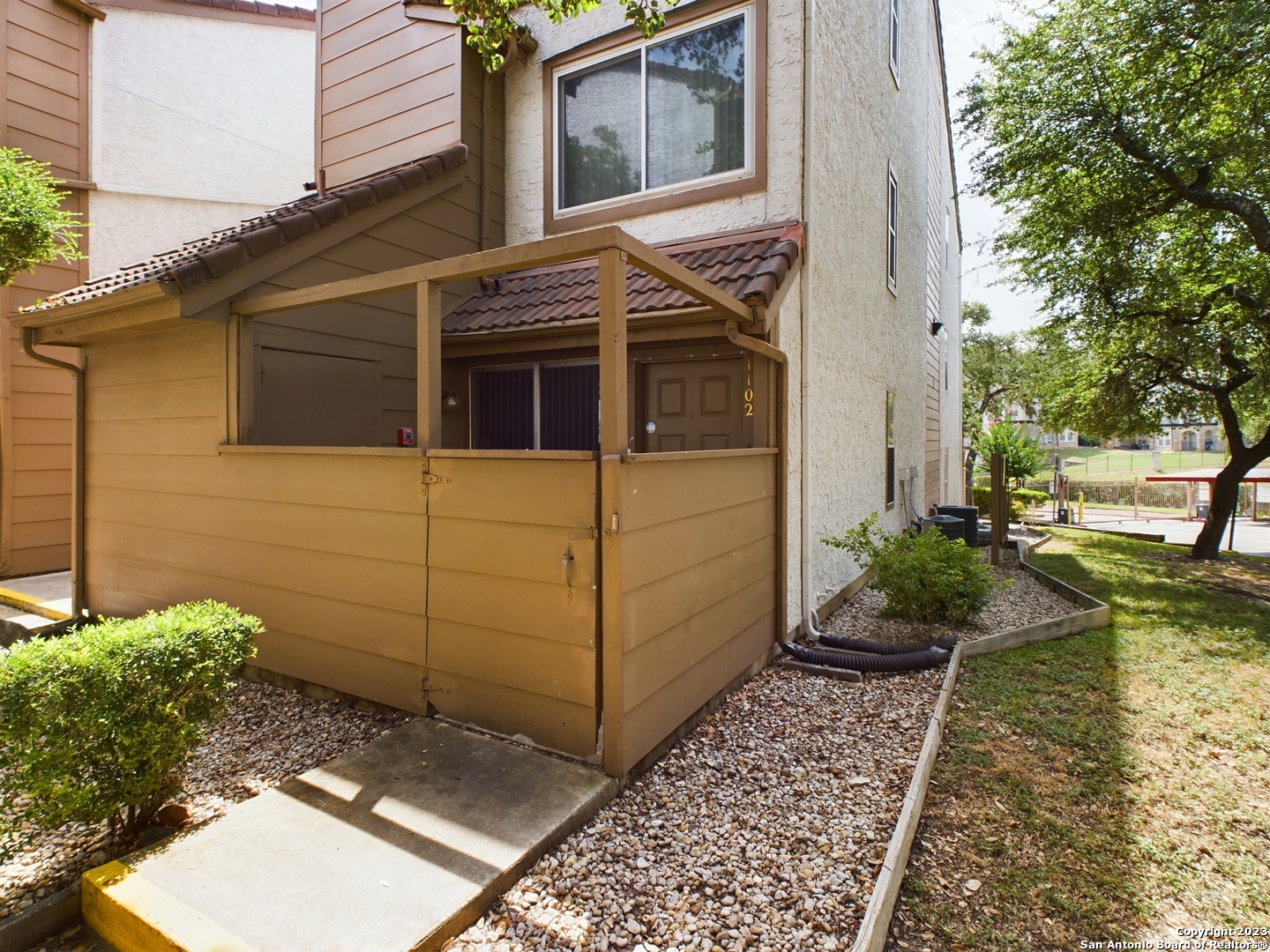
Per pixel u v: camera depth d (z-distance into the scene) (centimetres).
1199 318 1074
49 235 509
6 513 682
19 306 694
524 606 317
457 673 343
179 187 838
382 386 556
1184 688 422
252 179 909
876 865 245
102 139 770
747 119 547
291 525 409
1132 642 525
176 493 477
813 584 567
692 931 212
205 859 239
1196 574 864
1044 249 1100
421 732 337
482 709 334
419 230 584
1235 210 869
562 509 302
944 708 381
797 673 455
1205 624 580
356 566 381
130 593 514
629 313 468
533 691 317
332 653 395
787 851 254
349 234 518
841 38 622
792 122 530
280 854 241
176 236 835
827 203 585
